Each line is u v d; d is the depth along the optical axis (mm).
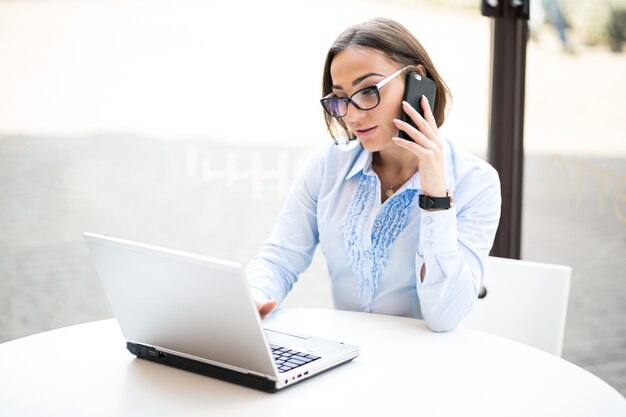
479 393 1155
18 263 2762
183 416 1068
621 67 2709
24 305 2793
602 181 2773
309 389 1176
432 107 1655
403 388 1178
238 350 1170
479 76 3064
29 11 2670
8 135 2695
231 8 2955
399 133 1607
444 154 1727
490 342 1438
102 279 1318
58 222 2805
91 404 1119
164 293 1209
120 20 2801
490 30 2826
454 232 1537
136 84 2855
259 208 3113
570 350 2885
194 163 2979
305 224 1882
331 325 1562
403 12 3082
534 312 1868
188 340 1241
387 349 1391
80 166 2812
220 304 1133
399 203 1718
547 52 2805
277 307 1731
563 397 1138
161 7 2854
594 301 2830
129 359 1343
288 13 3035
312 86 3113
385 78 1592
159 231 2965
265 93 3053
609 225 2764
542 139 2855
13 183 2729
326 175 1838
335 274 1832
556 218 2871
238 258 3104
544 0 2773
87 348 1410
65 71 2746
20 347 1420
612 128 2734
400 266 1719
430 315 1522
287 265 1840
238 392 1167
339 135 1775
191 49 2918
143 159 2902
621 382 2816
